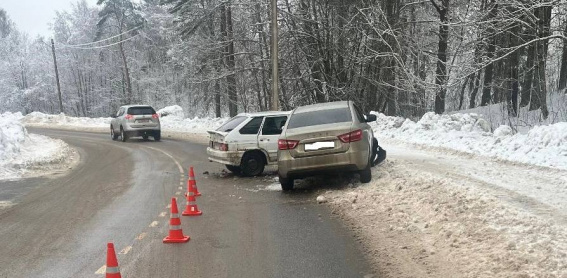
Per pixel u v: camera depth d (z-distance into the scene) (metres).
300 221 7.75
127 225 7.95
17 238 7.28
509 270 4.68
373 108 29.31
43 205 9.97
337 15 27.95
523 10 18.41
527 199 7.00
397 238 6.36
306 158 9.70
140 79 61.88
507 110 21.78
